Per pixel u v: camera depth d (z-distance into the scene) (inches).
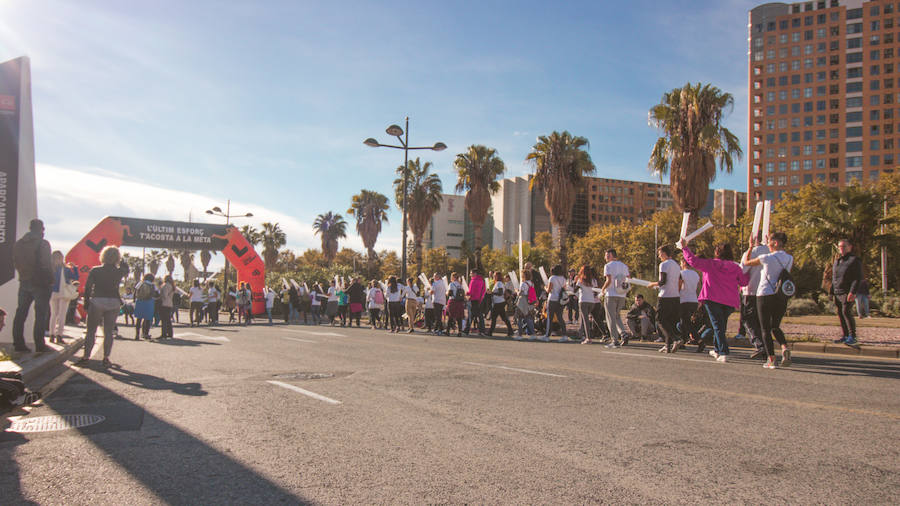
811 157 4749.0
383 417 203.3
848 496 123.2
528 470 143.6
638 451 158.4
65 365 363.9
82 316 800.3
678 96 993.5
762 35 4965.6
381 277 4153.5
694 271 418.9
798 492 126.0
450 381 280.2
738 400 226.4
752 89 4980.3
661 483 133.0
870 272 1688.0
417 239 1717.5
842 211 1152.8
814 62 4778.5
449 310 669.9
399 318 776.3
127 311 947.3
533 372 308.8
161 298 601.6
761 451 156.6
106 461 155.9
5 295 439.2
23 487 135.9
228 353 430.0
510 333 640.4
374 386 267.6
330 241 2815.0
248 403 231.0
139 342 551.2
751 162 4943.4
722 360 355.9
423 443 169.5
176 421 202.1
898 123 4493.1
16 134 430.0
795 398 229.5
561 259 1301.7
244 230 2829.7
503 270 1521.9
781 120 4867.1
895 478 134.0
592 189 6127.0
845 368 321.4
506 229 5777.6
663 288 416.8
